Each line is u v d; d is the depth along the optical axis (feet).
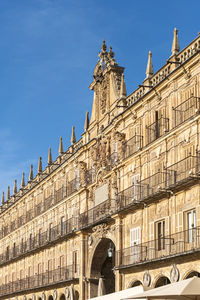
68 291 216.54
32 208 284.20
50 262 244.83
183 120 150.61
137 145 173.99
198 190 139.64
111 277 203.31
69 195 228.22
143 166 170.09
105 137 198.49
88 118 220.84
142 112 173.78
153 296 83.10
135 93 182.09
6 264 313.12
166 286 86.94
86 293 200.23
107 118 199.00
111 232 185.78
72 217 222.07
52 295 233.55
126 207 169.48
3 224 335.88
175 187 146.30
